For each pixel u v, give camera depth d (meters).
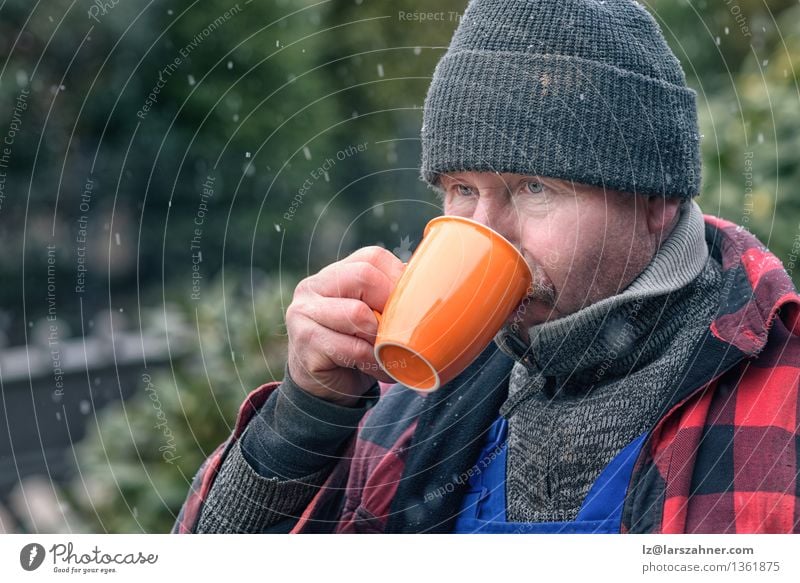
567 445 2.01
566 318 1.92
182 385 4.63
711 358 1.89
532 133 1.88
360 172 7.82
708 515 1.80
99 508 4.73
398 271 2.02
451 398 2.35
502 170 1.90
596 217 1.90
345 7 11.66
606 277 1.94
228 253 12.49
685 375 1.90
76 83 12.17
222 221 12.45
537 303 1.95
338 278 2.01
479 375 2.36
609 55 1.91
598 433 1.98
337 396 2.11
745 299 1.95
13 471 8.13
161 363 5.90
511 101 1.89
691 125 2.05
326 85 11.92
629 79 1.90
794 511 1.74
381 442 2.43
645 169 1.91
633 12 2.01
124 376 9.12
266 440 2.18
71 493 5.16
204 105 12.09
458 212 2.05
